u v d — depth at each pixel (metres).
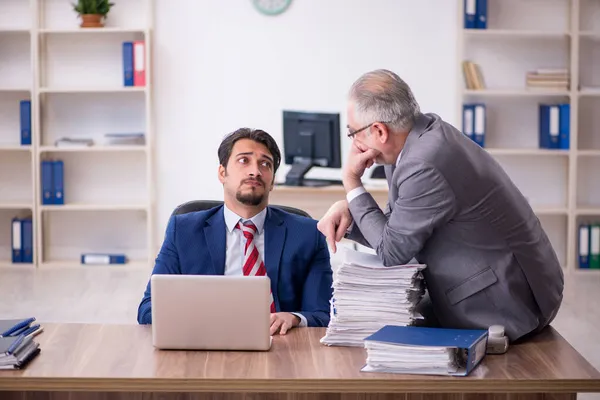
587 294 6.87
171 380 2.48
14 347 2.57
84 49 7.69
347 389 2.47
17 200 7.89
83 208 7.57
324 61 7.68
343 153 7.75
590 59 7.71
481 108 7.52
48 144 7.77
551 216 7.95
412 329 2.65
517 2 7.67
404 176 2.74
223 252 3.27
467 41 7.68
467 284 2.80
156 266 3.27
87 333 2.90
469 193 2.73
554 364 2.59
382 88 2.77
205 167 7.79
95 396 2.62
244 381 2.47
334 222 3.00
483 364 2.59
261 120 7.74
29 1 7.64
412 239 2.72
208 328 2.69
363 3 7.62
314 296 3.27
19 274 7.39
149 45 7.50
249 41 7.66
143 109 7.78
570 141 7.55
